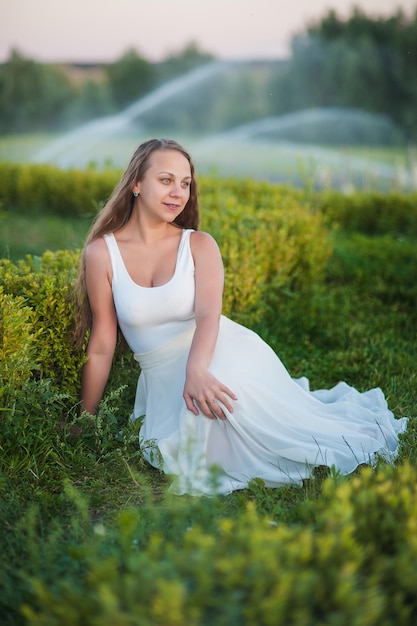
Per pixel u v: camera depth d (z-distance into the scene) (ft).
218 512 8.50
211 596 6.05
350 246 25.55
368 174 44.70
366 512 7.18
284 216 20.43
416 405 13.30
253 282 17.17
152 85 108.17
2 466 10.37
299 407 11.58
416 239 28.73
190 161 11.45
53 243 25.48
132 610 5.86
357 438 11.30
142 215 11.30
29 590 6.98
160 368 11.42
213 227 17.63
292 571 6.05
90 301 11.45
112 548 7.37
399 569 6.42
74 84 107.45
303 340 17.08
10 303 10.62
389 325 18.24
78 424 11.39
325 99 97.19
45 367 11.63
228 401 10.50
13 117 105.70
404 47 93.04
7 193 35.81
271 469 10.61
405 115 92.32
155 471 10.85
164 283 11.18
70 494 8.88
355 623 5.81
